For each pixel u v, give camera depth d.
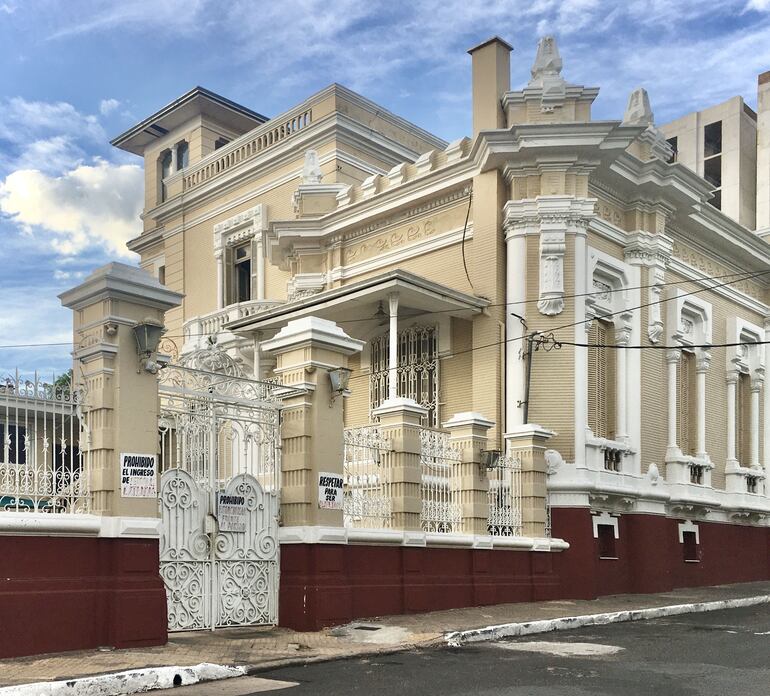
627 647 10.43
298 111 25.48
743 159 36.91
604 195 18.66
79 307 10.16
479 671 8.67
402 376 19.59
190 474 10.70
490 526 15.00
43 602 8.87
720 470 22.61
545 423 16.89
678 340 20.23
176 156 30.53
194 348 23.14
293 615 11.29
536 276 17.36
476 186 18.53
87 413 9.77
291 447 11.76
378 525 12.84
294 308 19.20
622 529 18.23
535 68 18.23
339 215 21.58
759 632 12.07
